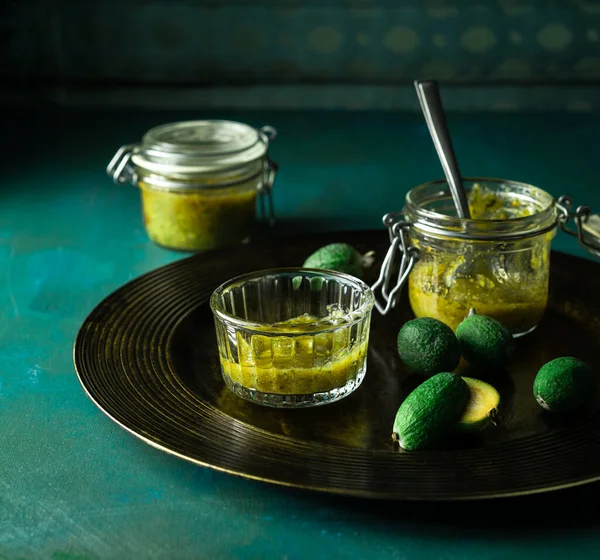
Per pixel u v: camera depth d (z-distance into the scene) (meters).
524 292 0.67
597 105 1.40
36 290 0.79
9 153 1.14
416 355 0.62
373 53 1.38
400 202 0.99
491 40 1.37
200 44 1.38
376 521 0.54
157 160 0.82
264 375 0.60
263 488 0.56
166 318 0.70
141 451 0.59
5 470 0.57
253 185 0.85
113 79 1.39
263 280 0.67
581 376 0.58
